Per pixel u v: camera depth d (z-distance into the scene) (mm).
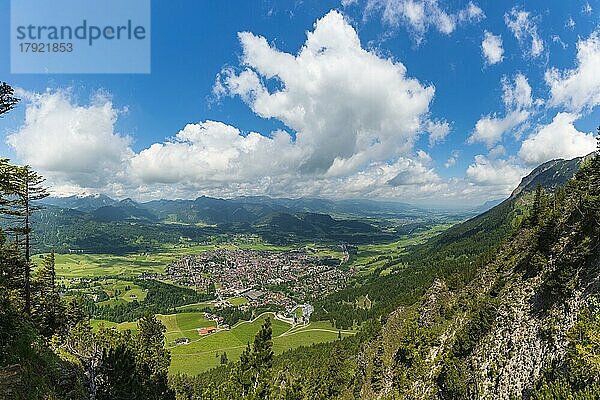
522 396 62906
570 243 74312
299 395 56812
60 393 30562
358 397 104625
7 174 34562
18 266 48469
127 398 38844
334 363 119750
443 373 84375
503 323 77812
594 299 57750
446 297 117688
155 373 63812
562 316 63156
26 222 47344
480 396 72812
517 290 81312
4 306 34531
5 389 25781
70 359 38438
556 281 67438
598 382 46594
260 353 52000
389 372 105250
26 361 29875
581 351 50469
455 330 96938
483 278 110500
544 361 61594
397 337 116875
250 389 49688
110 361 40062
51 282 66375
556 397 50625
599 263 62250
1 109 30969
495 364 73500
